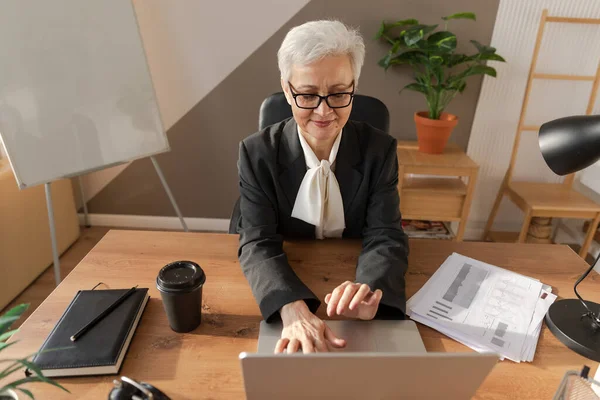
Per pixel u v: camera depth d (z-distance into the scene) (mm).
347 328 810
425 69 2203
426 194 2117
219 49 2219
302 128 983
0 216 1812
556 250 1117
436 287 938
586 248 2184
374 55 2207
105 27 1706
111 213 2615
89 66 1697
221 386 687
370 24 2152
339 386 570
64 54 1626
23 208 1957
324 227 1147
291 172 1062
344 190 1084
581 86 2236
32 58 1555
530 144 2381
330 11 2137
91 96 1728
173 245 1074
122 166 2482
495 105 2291
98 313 793
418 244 1112
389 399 597
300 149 1046
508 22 2123
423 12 2123
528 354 766
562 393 585
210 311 855
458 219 2160
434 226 2322
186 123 2383
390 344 771
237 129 2391
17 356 724
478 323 835
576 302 891
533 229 2314
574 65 2205
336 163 1060
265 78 2270
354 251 1078
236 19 2156
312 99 904
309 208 1079
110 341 733
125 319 789
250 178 1064
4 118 1528
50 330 787
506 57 2191
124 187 2539
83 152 1754
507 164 2434
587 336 793
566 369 742
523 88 2252
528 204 2100
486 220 2590
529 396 684
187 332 800
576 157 747
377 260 954
